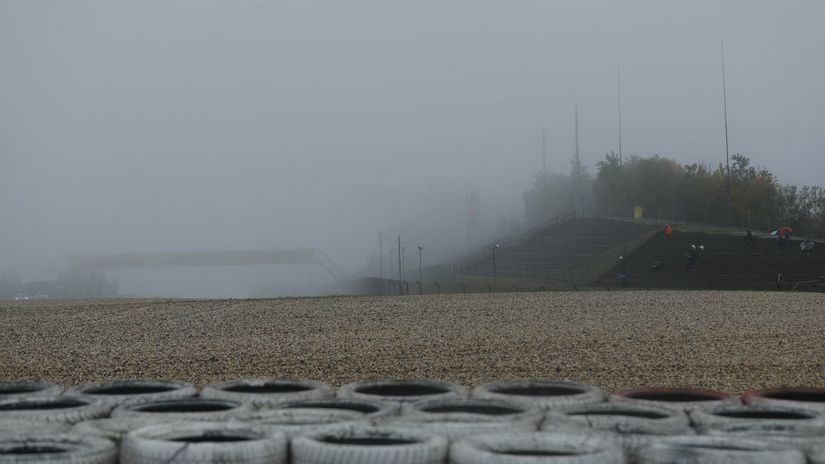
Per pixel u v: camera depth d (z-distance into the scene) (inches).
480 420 327.0
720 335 1237.7
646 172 5300.2
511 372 877.2
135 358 1031.0
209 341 1227.9
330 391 405.1
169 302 2332.7
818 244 3181.6
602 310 1721.2
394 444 295.3
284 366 938.7
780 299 1978.3
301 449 280.7
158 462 274.2
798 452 275.0
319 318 1612.9
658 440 289.1
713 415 339.6
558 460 259.1
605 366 920.9
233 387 422.9
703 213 4697.3
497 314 1651.1
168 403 376.2
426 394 414.6
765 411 355.3
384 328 1389.0
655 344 1126.4
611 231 4399.6
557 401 364.8
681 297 2091.5
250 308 1939.0
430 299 2190.0
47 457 268.1
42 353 1096.8
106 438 296.8
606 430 313.3
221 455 272.2
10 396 385.4
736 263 3004.4
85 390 413.1
